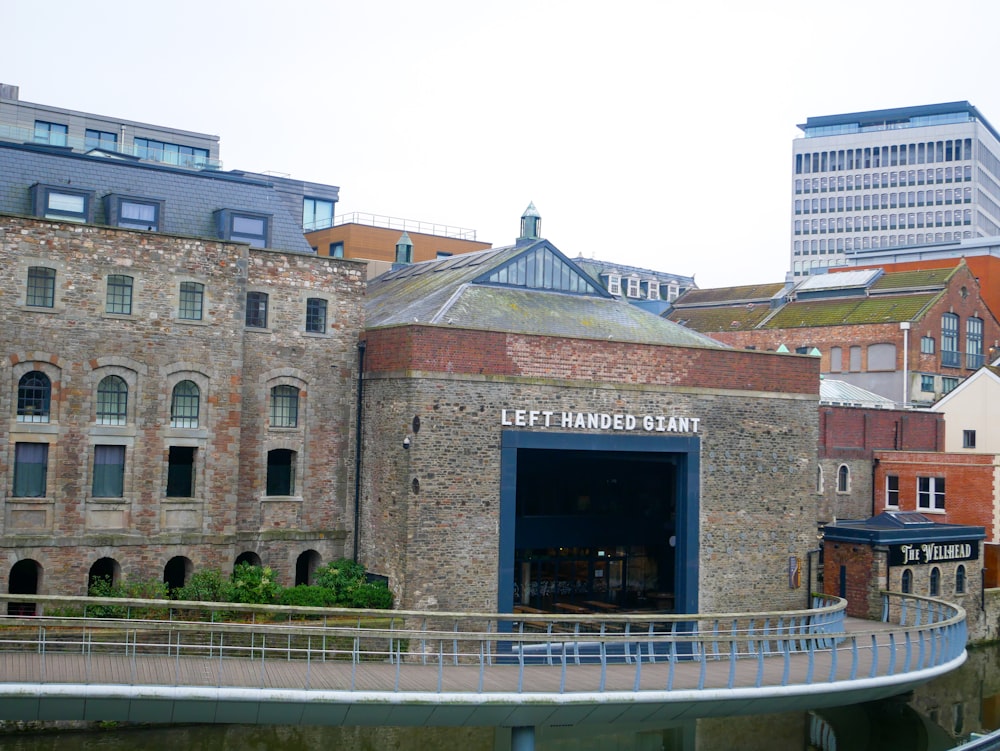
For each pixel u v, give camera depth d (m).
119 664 22.55
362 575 32.06
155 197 32.97
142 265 29.70
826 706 25.97
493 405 31.61
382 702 21.73
